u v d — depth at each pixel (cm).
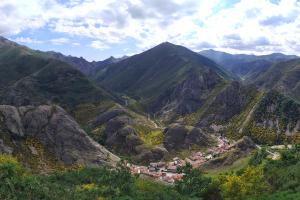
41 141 18112
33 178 10056
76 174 13500
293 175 10819
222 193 11944
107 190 11300
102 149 19388
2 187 8406
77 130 19188
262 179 11156
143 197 11556
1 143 16500
